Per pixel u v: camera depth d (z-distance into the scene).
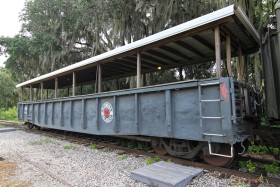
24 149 7.89
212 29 5.46
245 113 5.59
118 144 8.53
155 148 6.70
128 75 11.97
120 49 7.29
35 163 5.97
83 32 21.64
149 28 15.45
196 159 6.00
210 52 7.88
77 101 9.33
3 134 11.87
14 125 16.86
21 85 15.73
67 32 21.78
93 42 20.34
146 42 6.41
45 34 22.53
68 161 6.21
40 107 12.46
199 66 14.41
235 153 5.43
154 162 5.76
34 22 23.23
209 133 4.93
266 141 5.67
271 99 5.27
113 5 15.71
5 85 34.69
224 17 4.85
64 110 10.13
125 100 7.10
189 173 4.56
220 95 4.74
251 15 9.33
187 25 5.47
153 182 4.26
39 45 22.14
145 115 6.41
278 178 4.51
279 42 4.66
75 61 23.02
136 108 6.59
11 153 7.25
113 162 6.01
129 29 15.99
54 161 6.23
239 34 6.12
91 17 18.73
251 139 5.99
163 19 13.72
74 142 9.16
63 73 10.66
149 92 6.32
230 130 4.55
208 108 4.98
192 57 8.45
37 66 24.83
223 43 6.83
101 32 19.62
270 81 5.30
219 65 5.17
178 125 5.59
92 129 8.37
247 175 4.58
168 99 5.74
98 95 8.05
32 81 13.72
